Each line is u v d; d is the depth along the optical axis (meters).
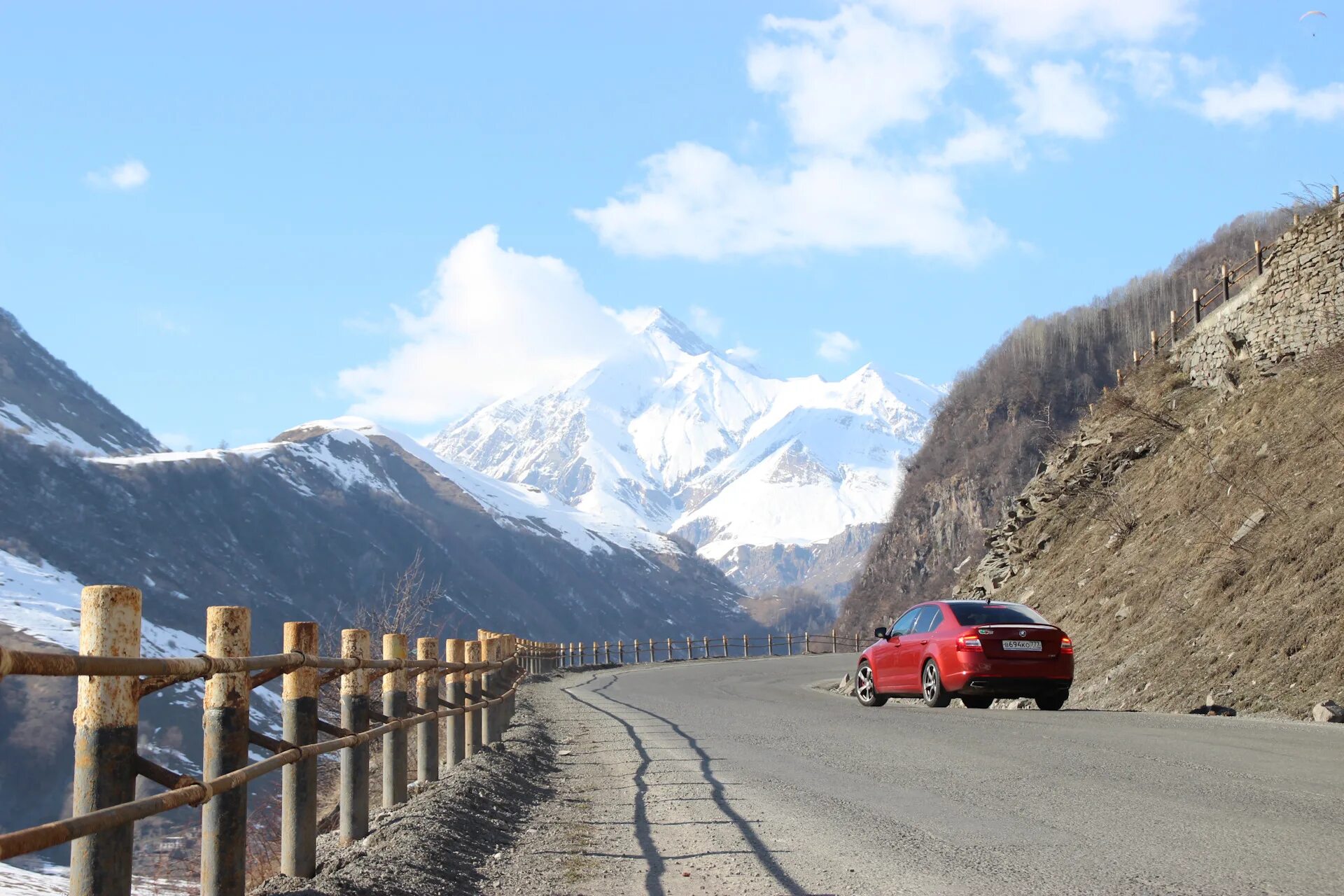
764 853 6.99
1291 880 5.63
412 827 7.65
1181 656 18.39
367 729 7.87
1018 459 105.75
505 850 7.72
